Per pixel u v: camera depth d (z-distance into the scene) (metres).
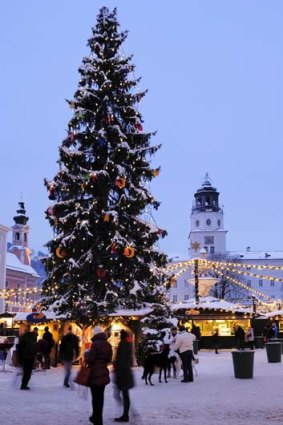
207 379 18.78
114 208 25.91
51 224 25.86
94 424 10.35
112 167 25.83
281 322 48.09
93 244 25.17
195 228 121.94
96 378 10.33
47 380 19.14
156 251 26.22
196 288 40.56
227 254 112.50
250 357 18.67
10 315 35.91
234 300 88.44
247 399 13.84
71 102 26.98
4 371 22.73
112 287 25.31
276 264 124.06
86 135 26.22
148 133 27.33
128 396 11.10
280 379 18.25
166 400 13.95
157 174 26.91
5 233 75.69
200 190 123.94
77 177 25.86
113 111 27.19
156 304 25.75
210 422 10.76
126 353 11.34
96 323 24.97
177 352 18.52
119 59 27.73
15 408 12.73
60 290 25.52
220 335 40.84
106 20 28.27
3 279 74.62
